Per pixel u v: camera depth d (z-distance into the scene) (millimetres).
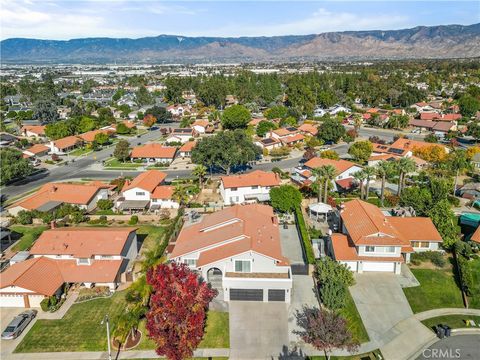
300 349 42906
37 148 132500
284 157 123312
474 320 47312
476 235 62062
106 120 182125
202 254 54344
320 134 137500
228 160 98500
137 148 125500
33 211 77812
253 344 43625
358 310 48969
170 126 183750
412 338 44438
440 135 150250
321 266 51938
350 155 121562
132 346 43594
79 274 53844
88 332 45750
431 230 61438
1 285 49906
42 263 54344
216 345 43500
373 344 43688
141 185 84875
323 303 49844
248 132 148250
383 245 55125
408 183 94125
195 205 84000
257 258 51156
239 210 64125
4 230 69875
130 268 58875
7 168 98938
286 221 75062
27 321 47062
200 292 42250
